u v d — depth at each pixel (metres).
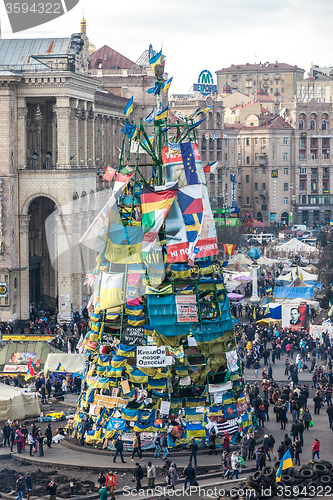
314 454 51.84
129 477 48.72
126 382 52.34
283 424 61.81
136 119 166.12
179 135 53.78
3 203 102.12
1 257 102.06
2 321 100.94
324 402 71.12
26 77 102.69
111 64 174.50
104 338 53.25
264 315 101.31
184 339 51.97
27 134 109.75
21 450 54.38
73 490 45.97
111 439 52.88
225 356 53.25
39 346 75.81
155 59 52.97
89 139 118.38
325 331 91.81
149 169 138.12
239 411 54.06
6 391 62.91
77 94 107.38
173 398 52.22
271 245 187.00
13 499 45.53
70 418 62.41
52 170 102.31
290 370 80.88
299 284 116.50
